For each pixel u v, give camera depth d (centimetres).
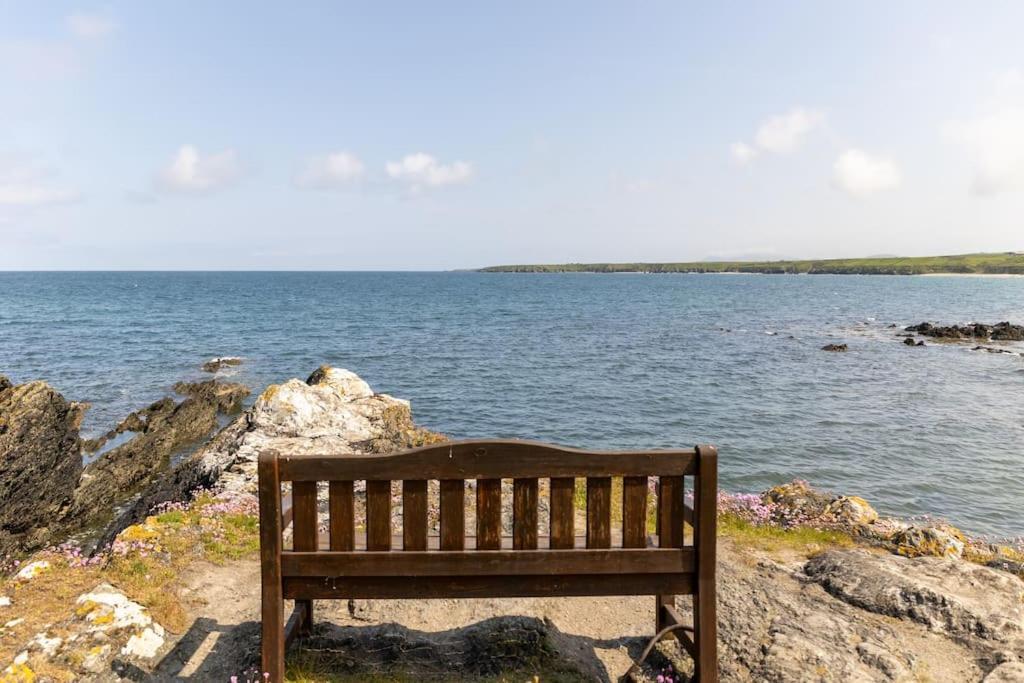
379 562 418
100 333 5347
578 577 427
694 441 2170
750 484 1723
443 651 472
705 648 426
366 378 3375
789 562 667
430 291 13638
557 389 3070
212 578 594
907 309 8231
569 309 8494
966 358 4025
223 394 2836
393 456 414
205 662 461
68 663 424
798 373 3481
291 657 455
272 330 5766
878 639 491
